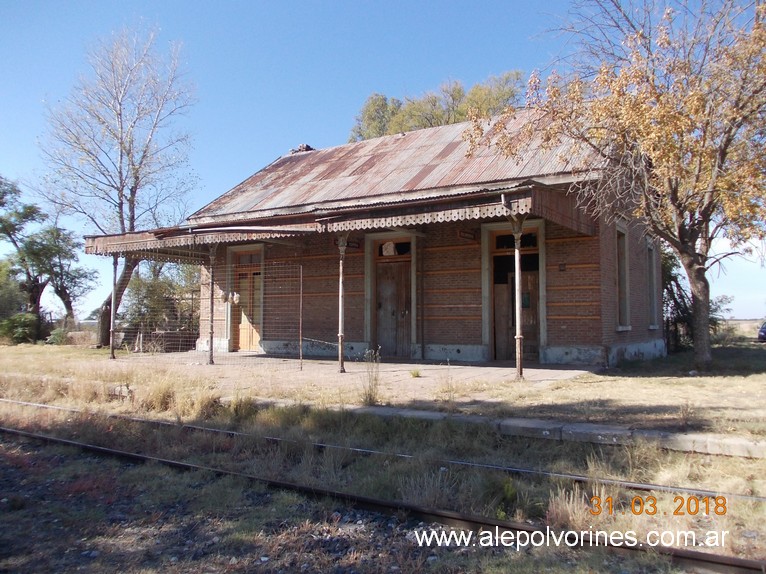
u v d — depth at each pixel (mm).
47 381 12492
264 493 5863
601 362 13641
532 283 14984
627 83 11531
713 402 8594
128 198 25641
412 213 12164
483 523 4797
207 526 5020
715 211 13000
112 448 7910
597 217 13609
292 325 18562
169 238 15922
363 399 8922
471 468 6180
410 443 7289
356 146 22266
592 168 12508
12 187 33875
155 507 5535
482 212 11227
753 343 28438
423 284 16172
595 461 6309
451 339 15664
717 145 11758
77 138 24625
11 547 4633
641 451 6246
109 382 11789
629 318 16281
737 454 6016
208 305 20875
